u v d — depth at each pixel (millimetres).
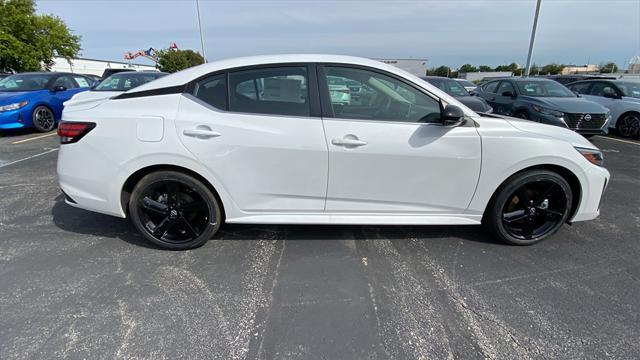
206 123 2578
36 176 4852
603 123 7195
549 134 2840
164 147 2580
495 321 2135
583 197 2934
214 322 2109
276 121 2600
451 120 2547
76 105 2945
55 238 3098
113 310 2201
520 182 2822
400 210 2832
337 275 2592
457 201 2830
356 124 2613
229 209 2773
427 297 2354
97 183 2701
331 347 1934
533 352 1907
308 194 2742
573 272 2650
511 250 2961
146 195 2771
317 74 2646
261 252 2891
